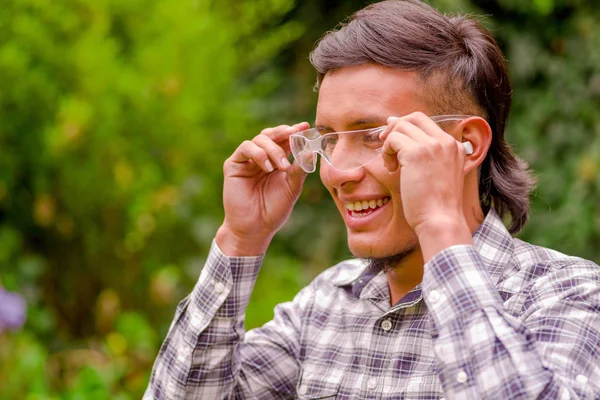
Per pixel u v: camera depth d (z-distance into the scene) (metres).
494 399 1.63
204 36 4.34
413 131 1.81
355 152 1.98
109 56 4.16
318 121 2.05
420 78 1.98
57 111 4.24
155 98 4.24
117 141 4.25
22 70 4.12
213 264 2.26
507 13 5.14
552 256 2.05
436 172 1.78
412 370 2.00
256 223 2.28
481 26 2.17
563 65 5.02
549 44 5.11
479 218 2.13
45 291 4.61
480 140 2.02
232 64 4.52
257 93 4.89
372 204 2.00
